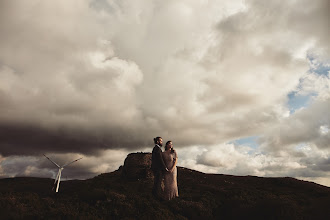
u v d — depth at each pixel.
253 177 38.28
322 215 9.04
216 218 10.76
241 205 11.14
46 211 7.96
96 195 10.68
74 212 8.12
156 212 9.20
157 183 11.59
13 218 6.94
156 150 11.88
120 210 9.19
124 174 26.61
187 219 9.79
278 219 8.87
